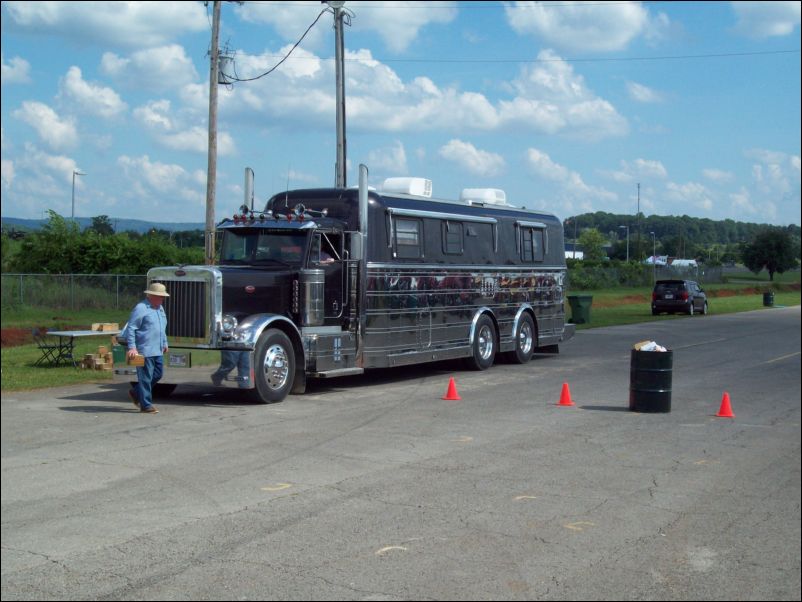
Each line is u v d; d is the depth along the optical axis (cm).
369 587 568
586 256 11612
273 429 1136
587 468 934
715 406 1430
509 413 1304
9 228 4116
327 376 1477
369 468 912
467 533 689
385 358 1597
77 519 709
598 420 1256
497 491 823
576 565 623
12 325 2705
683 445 1079
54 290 3294
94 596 545
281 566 605
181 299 1356
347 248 1542
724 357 2327
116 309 3416
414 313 1675
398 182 1762
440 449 1020
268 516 725
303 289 1450
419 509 755
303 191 1611
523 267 2078
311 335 1455
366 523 711
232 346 1332
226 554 628
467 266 1848
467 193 2081
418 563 616
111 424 1159
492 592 565
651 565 627
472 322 1873
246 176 1638
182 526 694
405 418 1241
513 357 2070
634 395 1343
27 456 949
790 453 1034
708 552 660
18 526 690
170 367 1358
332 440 1064
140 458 944
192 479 851
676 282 4472
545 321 2184
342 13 2636
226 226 1516
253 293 1395
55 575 582
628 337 3019
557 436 1120
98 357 1764
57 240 3925
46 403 1341
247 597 547
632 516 752
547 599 557
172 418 1216
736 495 830
